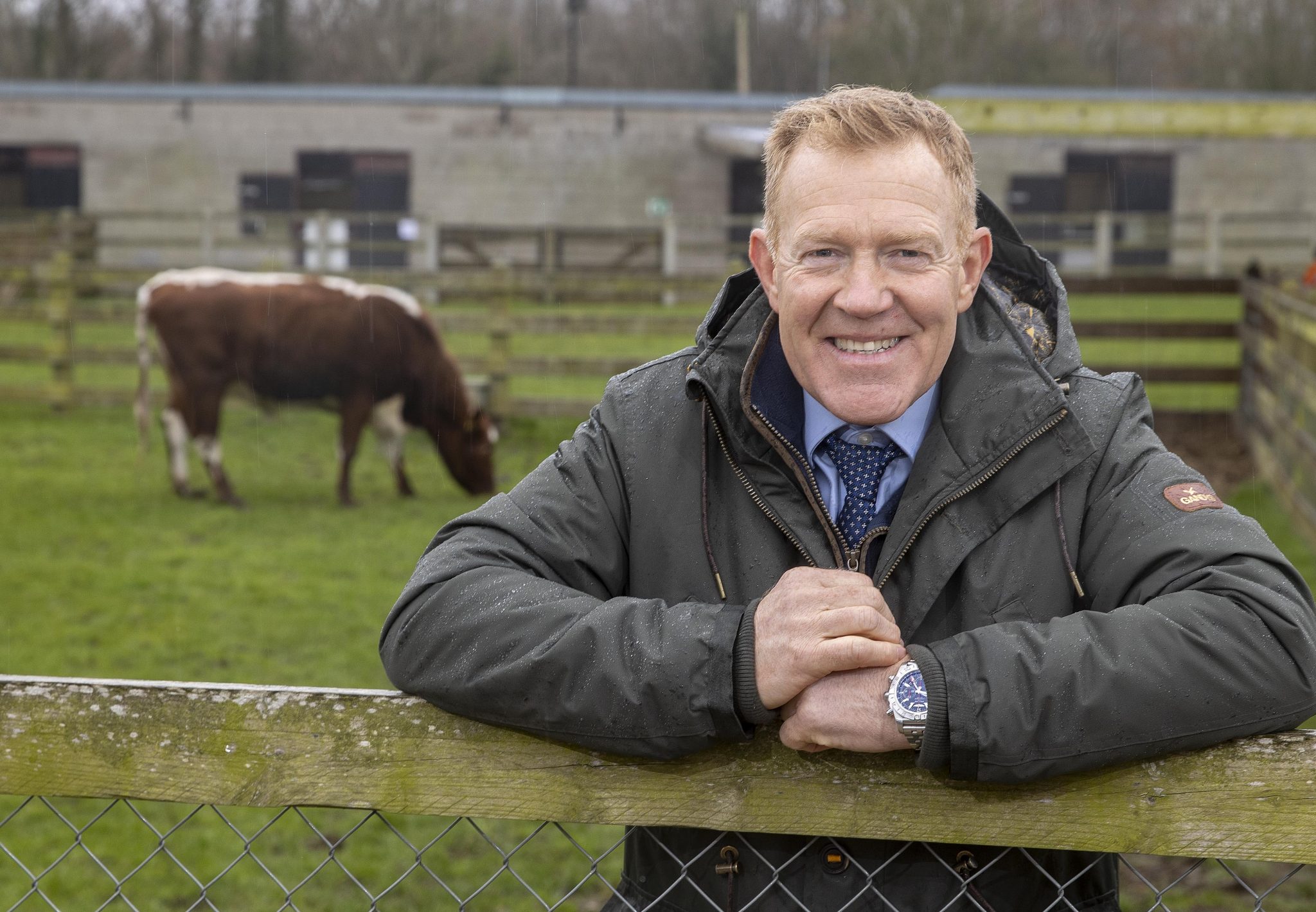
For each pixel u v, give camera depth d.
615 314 14.45
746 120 21.41
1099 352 12.09
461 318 9.75
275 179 21.34
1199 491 1.40
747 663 1.25
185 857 3.61
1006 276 1.66
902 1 27.56
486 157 21.45
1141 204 21.44
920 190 1.38
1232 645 1.23
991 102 10.55
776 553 1.47
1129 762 1.26
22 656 5.00
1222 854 1.27
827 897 1.41
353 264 21.27
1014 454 1.41
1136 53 27.53
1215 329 9.89
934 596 1.42
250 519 7.43
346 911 3.34
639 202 21.56
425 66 31.80
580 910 3.36
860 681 1.24
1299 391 7.20
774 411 1.51
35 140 21.03
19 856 3.56
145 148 21.16
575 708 1.27
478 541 1.45
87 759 1.36
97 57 31.30
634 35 30.98
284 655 5.13
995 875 1.42
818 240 1.39
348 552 6.77
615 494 1.51
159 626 5.46
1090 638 1.24
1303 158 21.23
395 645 1.37
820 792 1.30
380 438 8.07
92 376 11.88
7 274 14.25
